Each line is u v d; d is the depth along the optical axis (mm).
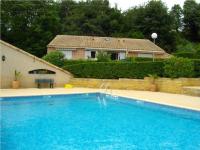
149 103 17281
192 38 68875
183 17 70750
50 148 9172
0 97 18328
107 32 62594
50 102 20078
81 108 17703
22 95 19297
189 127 12680
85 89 24859
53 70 26641
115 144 9836
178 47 56812
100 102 20250
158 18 62438
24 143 9758
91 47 41031
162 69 24219
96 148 9266
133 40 46750
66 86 26562
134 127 12617
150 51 42844
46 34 53594
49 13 56281
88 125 12945
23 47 52438
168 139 10609
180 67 22547
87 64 27531
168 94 21375
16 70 25047
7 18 53938
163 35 62219
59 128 12250
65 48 40719
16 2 55031
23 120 13828
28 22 55469
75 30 61875
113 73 26391
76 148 9234
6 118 14289
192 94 20453
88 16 64688
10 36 53188
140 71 25219
